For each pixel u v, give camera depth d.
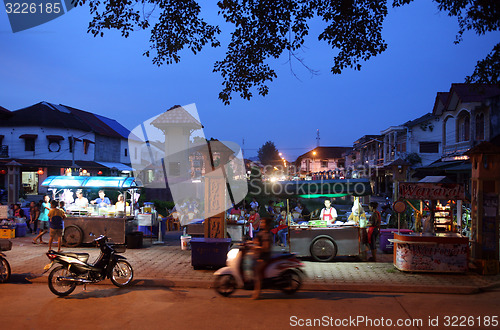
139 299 7.45
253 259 7.62
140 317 6.37
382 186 47.28
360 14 10.12
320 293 7.98
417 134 36.62
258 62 10.55
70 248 12.85
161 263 10.59
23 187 35.28
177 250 12.82
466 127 26.41
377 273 9.38
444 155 29.39
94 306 6.97
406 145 36.94
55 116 38.00
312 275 9.16
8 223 14.91
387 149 42.81
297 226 11.01
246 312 6.67
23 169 35.91
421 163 35.78
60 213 12.22
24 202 23.02
